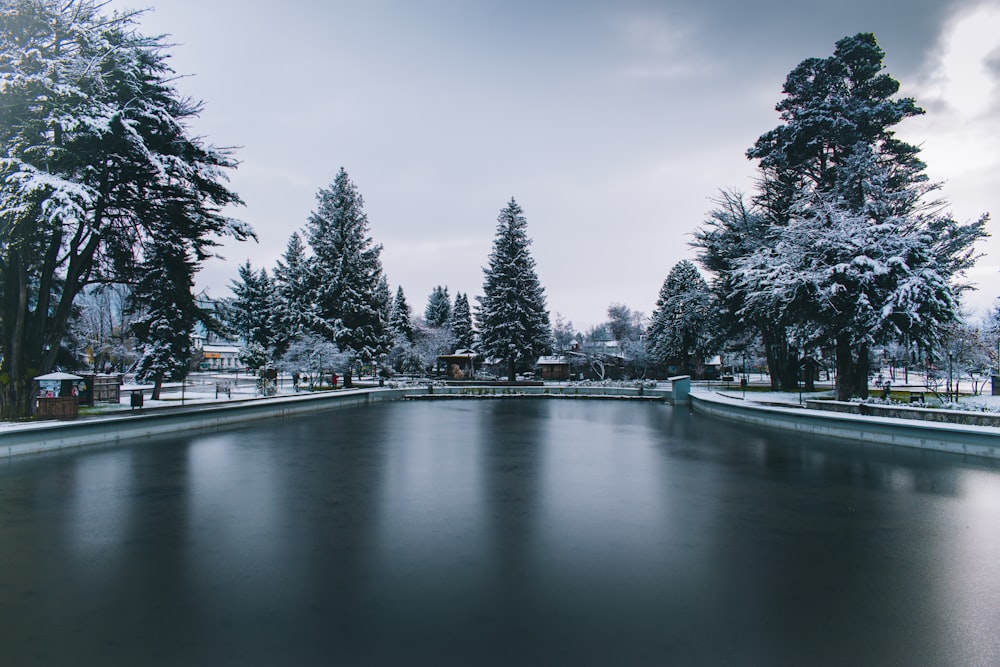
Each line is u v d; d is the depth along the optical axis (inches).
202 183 831.7
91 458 539.2
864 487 410.9
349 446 621.9
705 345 2206.0
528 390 1603.1
